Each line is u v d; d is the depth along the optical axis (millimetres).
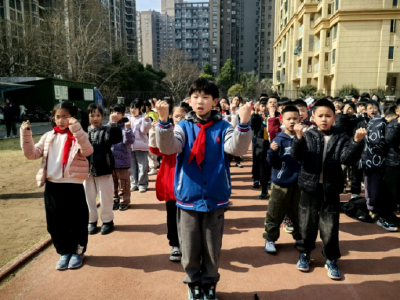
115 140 3787
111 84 38531
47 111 21578
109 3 63656
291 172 3242
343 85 26297
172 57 57312
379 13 25562
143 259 3316
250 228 4109
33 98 21688
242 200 5312
